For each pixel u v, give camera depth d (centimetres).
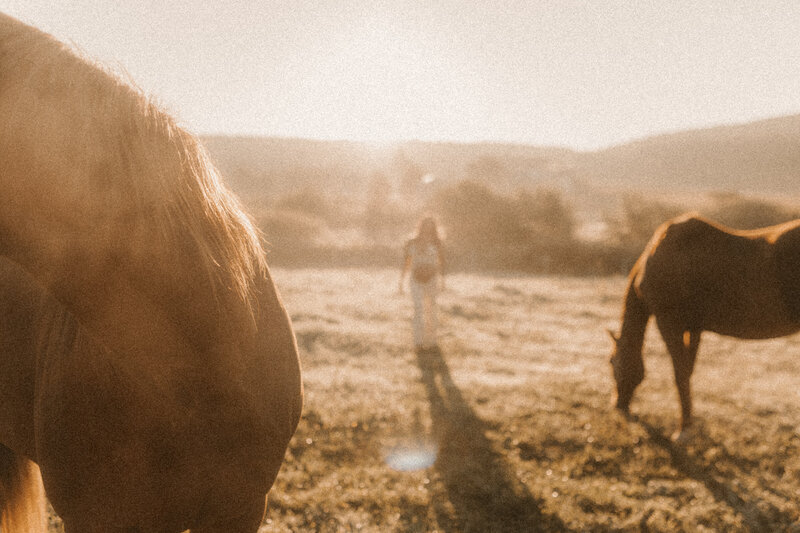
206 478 134
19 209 91
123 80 102
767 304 398
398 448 419
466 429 456
